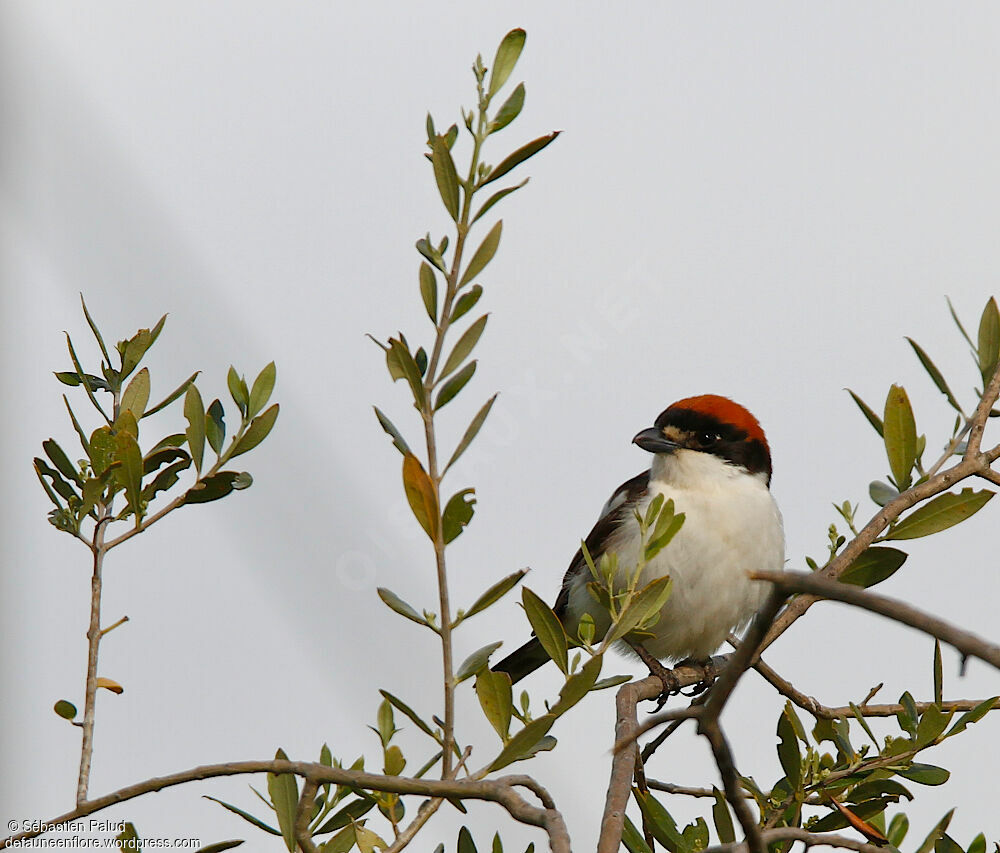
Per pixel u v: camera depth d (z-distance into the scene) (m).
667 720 4.20
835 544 7.57
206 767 5.30
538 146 5.61
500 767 5.22
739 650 4.04
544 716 5.15
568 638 5.67
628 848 6.30
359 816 6.19
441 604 5.35
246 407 6.73
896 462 7.61
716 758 4.23
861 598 3.65
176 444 6.93
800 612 7.78
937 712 6.24
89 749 5.83
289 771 5.21
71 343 6.62
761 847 4.35
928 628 3.60
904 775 6.39
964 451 7.82
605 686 5.80
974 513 7.34
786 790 6.41
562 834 4.53
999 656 3.46
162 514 6.43
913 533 7.41
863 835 6.17
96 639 6.09
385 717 6.50
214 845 5.67
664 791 7.14
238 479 6.56
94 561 6.25
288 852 5.93
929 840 5.32
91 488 6.20
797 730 6.39
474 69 5.71
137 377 6.71
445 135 5.83
